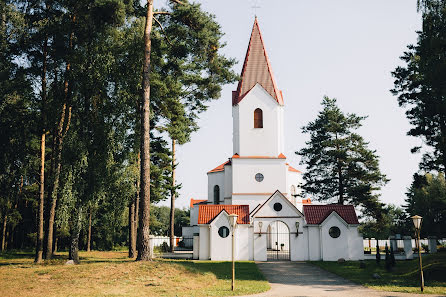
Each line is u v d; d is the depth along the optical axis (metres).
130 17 24.44
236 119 40.09
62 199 21.20
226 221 31.20
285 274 22.09
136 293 14.47
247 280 18.58
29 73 24.77
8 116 24.88
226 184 40.91
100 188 21.88
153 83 27.64
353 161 42.00
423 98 25.14
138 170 23.72
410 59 31.67
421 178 29.64
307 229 31.42
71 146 21.75
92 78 22.61
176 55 24.98
